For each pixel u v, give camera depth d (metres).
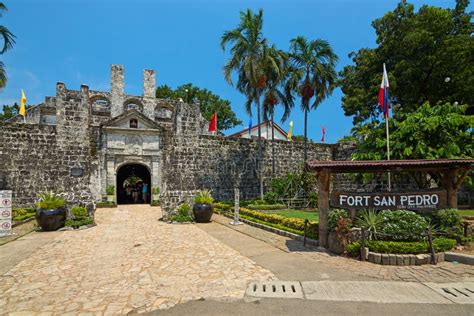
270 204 18.64
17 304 4.52
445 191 7.46
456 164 7.44
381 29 22.34
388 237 7.01
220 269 6.26
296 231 9.80
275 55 19.11
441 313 4.10
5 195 10.08
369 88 22.55
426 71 19.58
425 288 5.00
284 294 4.83
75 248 8.33
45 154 16.47
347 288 5.05
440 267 6.11
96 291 5.06
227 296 4.78
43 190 16.14
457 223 7.52
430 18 19.09
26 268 6.43
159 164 22.23
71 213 12.09
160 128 22.52
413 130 11.16
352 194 7.65
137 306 4.43
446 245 6.79
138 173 27.55
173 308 4.36
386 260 6.38
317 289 5.02
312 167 7.71
